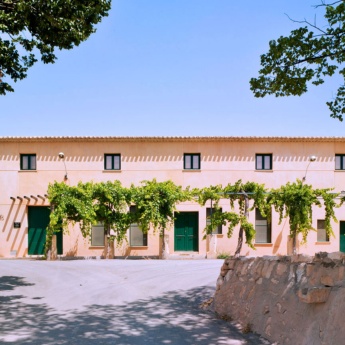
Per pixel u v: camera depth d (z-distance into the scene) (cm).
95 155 2289
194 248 2277
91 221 2034
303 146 2300
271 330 546
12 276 1317
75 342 568
